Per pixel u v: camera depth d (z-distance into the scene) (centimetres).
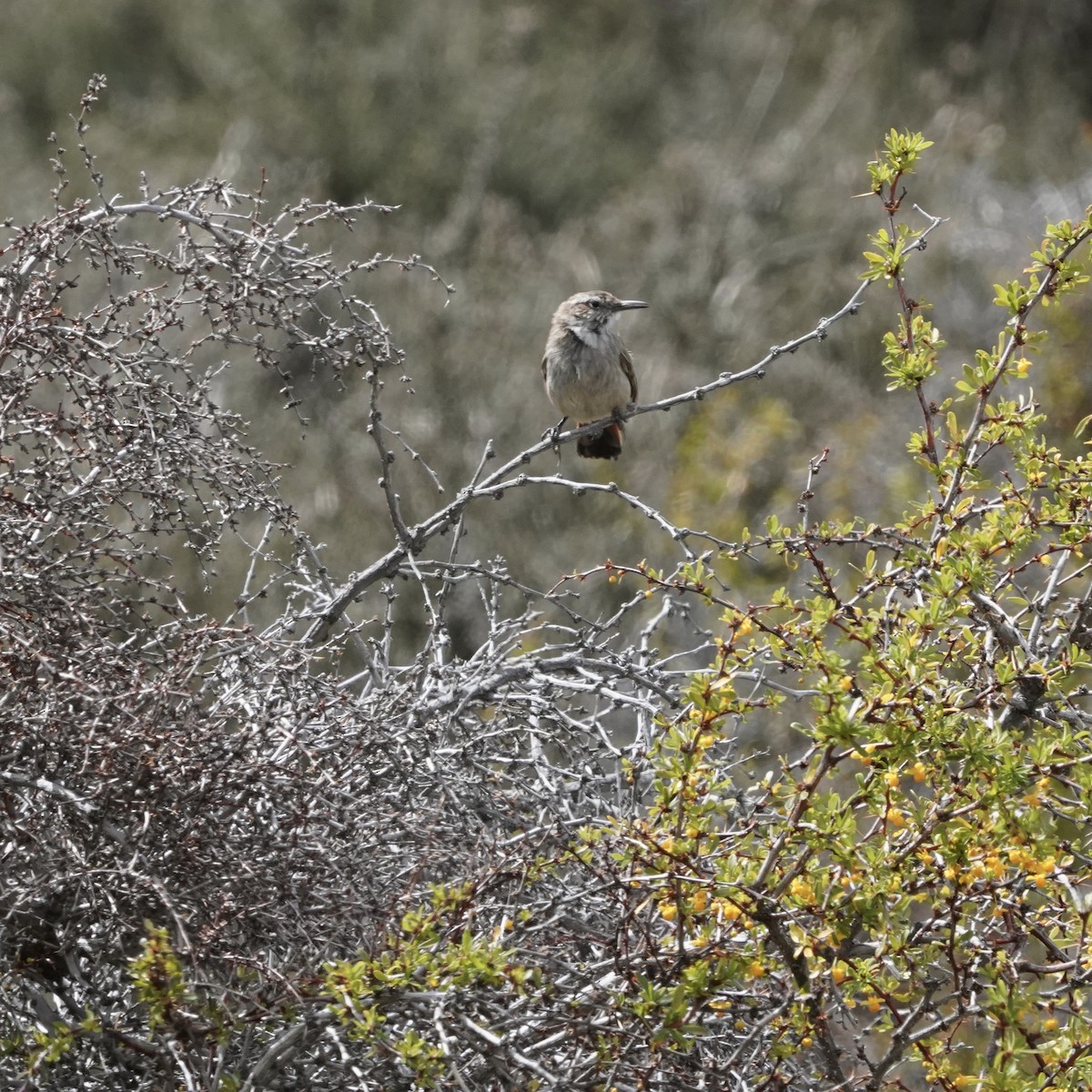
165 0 2867
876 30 3203
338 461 2095
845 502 2103
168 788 618
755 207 2695
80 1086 646
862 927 634
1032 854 602
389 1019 624
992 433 717
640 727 804
